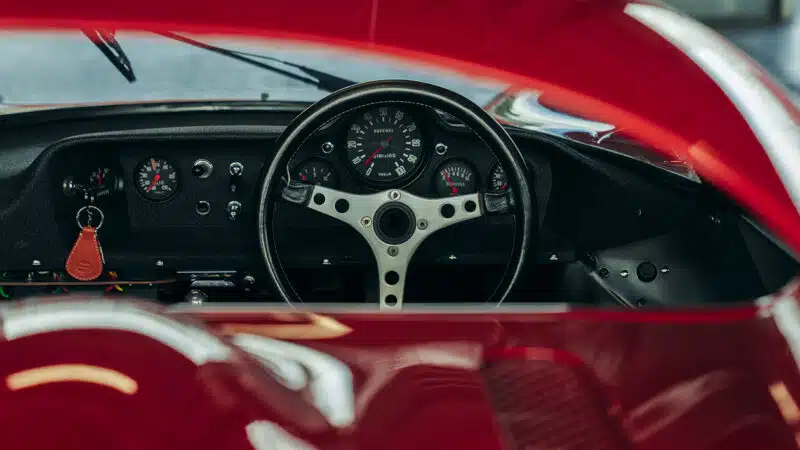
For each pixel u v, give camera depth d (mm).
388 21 2016
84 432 1045
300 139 2020
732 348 1426
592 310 1497
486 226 2555
